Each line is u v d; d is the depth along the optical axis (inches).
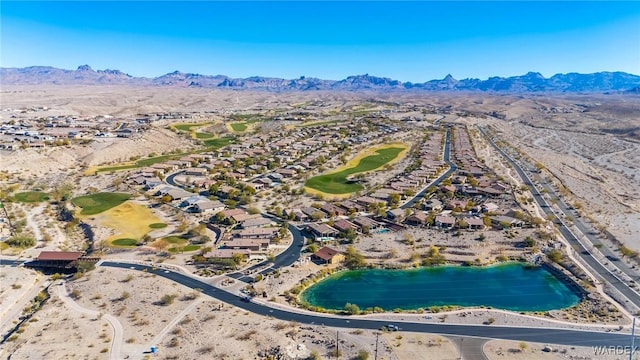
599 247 6402.6
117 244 6338.6
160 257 5944.9
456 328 4338.1
